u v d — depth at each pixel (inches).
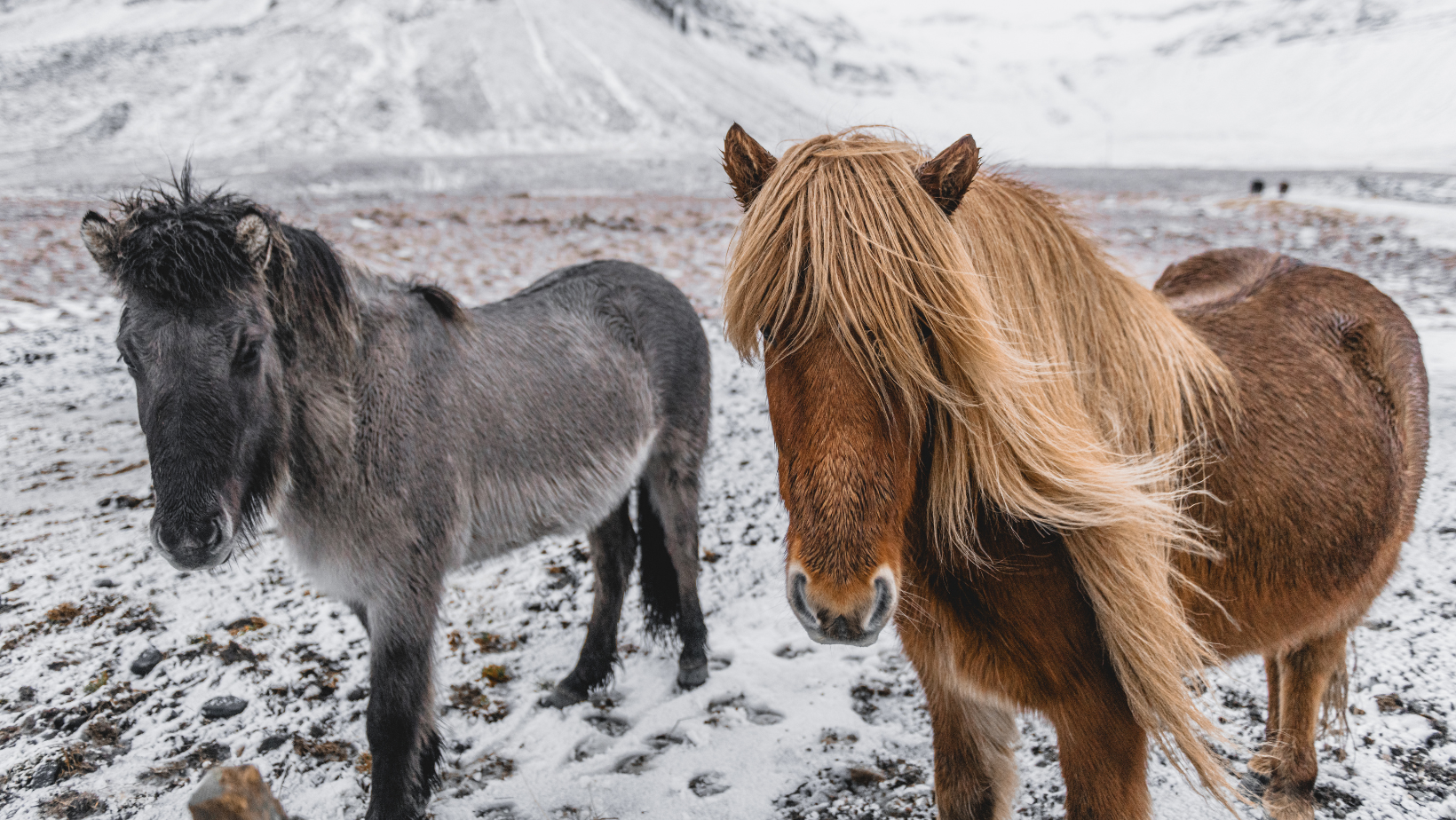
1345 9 7121.1
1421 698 116.0
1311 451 74.5
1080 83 7367.1
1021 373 56.4
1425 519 171.6
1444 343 323.3
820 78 6584.6
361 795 106.3
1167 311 74.7
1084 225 75.0
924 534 63.5
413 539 100.3
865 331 51.4
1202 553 66.9
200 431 81.0
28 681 125.6
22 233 602.9
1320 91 5979.3
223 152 2561.5
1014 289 62.9
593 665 129.0
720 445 227.3
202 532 79.6
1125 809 65.7
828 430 51.7
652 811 102.3
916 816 98.8
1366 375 85.0
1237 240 673.0
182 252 80.9
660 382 136.8
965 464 57.6
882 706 123.4
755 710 124.9
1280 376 77.4
